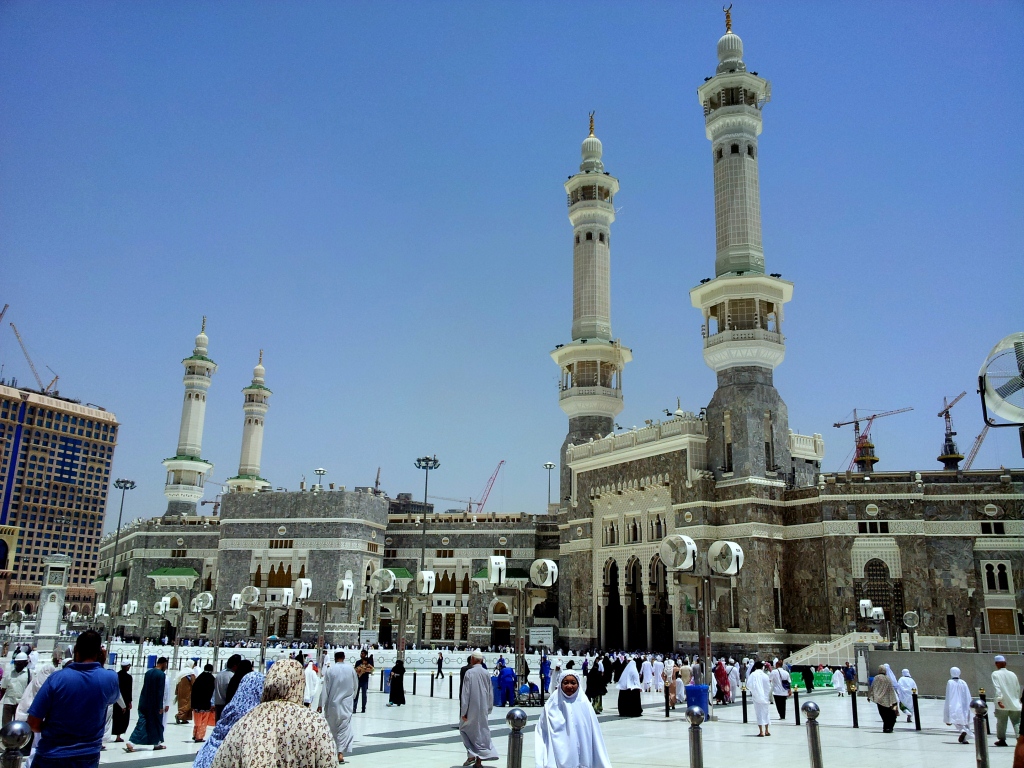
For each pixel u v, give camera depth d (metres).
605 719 30.56
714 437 69.56
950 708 24.17
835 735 25.62
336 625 94.19
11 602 170.12
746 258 71.00
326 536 97.44
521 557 98.19
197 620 103.81
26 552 177.25
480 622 95.94
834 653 55.47
